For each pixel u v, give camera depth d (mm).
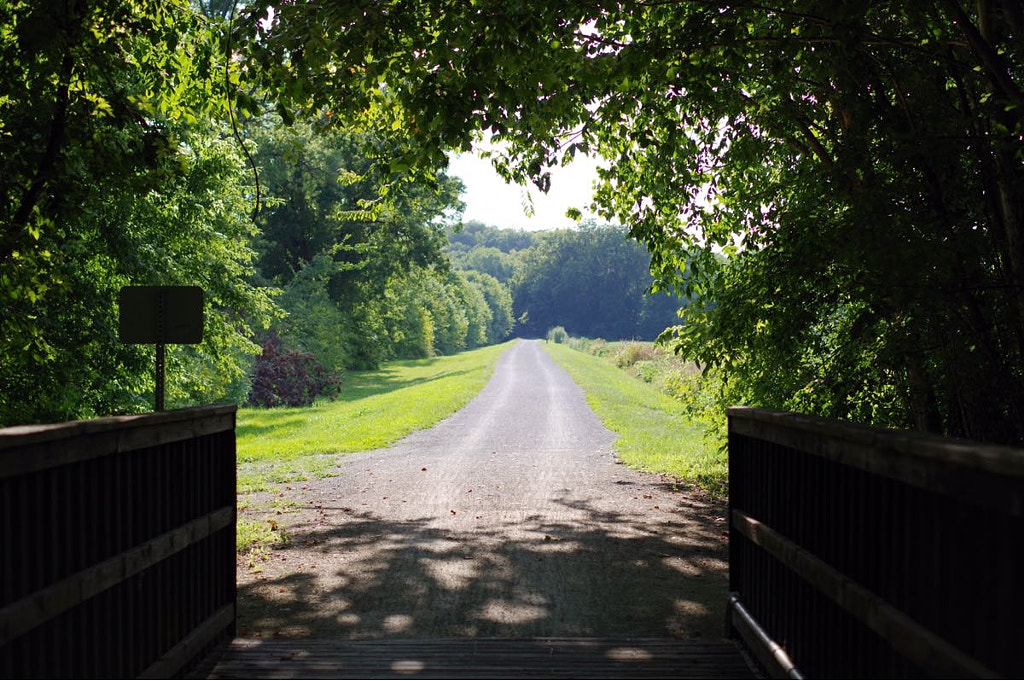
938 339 6082
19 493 2807
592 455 15047
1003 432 5980
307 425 21703
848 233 5945
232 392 26172
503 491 11180
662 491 11156
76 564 3199
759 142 8258
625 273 178625
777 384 8625
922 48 5949
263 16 6406
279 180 43531
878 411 7938
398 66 6871
